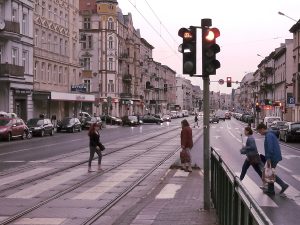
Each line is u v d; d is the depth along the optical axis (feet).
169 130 192.54
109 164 67.26
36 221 32.22
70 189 45.57
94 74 291.79
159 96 463.83
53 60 193.36
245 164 46.98
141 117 289.74
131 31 342.03
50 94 177.88
